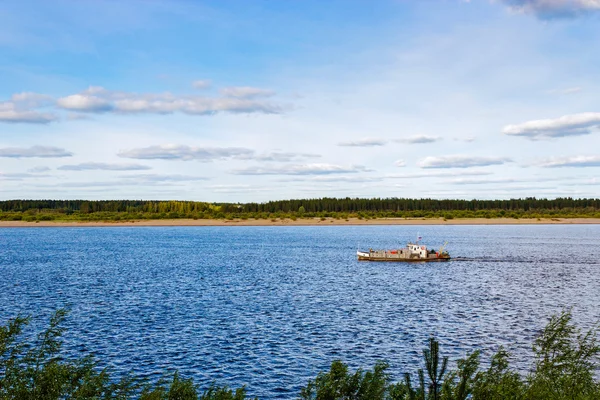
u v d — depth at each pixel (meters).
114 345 48.19
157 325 56.38
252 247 179.75
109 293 78.38
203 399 24.88
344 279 96.62
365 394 23.19
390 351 46.91
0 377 23.14
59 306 67.19
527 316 62.06
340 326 56.44
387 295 77.81
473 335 52.59
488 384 23.44
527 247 174.50
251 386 38.22
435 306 68.69
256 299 73.69
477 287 86.44
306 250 167.88
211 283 90.25
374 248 174.62
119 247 176.88
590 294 78.81
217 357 44.91
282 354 45.88
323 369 41.97
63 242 199.00
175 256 145.00
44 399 22.53
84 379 24.09
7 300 71.44
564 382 25.73
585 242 197.62
